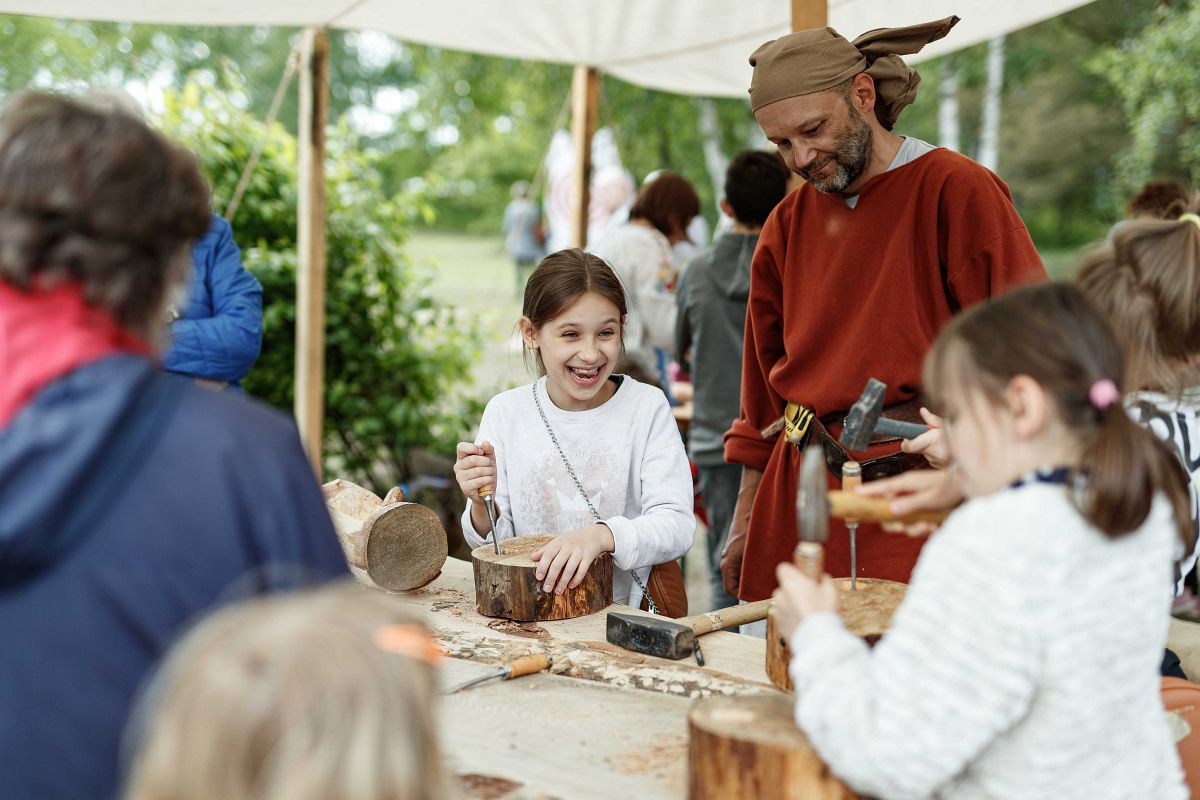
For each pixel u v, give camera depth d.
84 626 1.05
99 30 20.67
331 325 5.79
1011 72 15.30
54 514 1.02
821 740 1.23
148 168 1.14
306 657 0.84
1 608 1.05
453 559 2.66
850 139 2.45
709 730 1.36
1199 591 3.65
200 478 1.10
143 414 1.10
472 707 1.73
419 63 19.00
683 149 16.36
